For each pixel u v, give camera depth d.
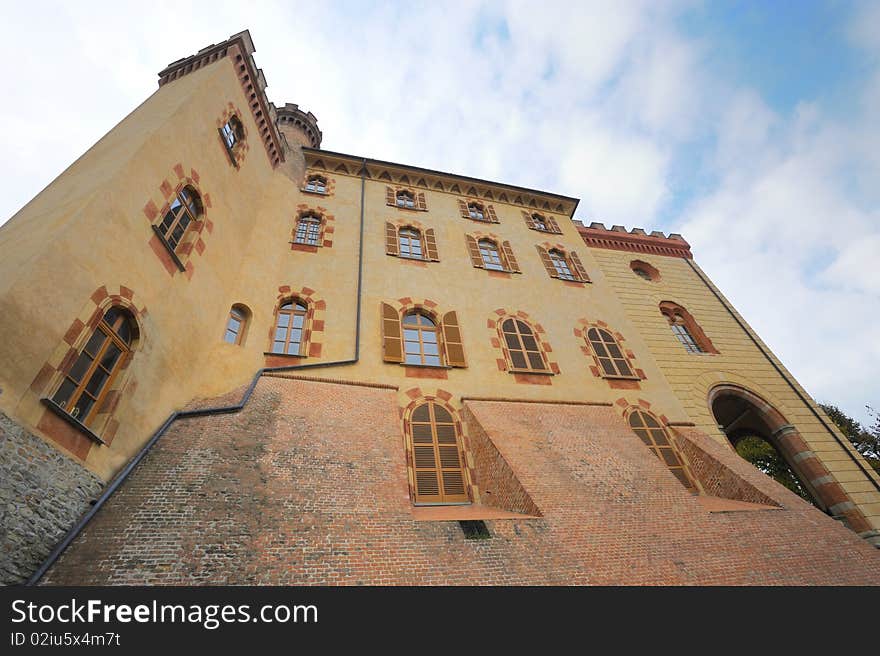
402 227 21.41
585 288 22.05
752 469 14.88
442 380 15.28
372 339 15.75
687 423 17.08
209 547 7.97
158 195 11.16
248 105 17.56
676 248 27.67
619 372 18.34
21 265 7.52
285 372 13.73
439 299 18.16
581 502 11.29
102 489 8.44
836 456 17.94
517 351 17.38
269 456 10.34
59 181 12.17
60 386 7.78
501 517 10.34
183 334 11.55
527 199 26.75
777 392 20.22
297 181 21.34
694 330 22.64
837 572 10.70
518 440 13.15
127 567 7.33
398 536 9.18
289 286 16.47
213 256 13.48
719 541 11.02
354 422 12.32
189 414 10.95
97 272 8.80
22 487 6.83
